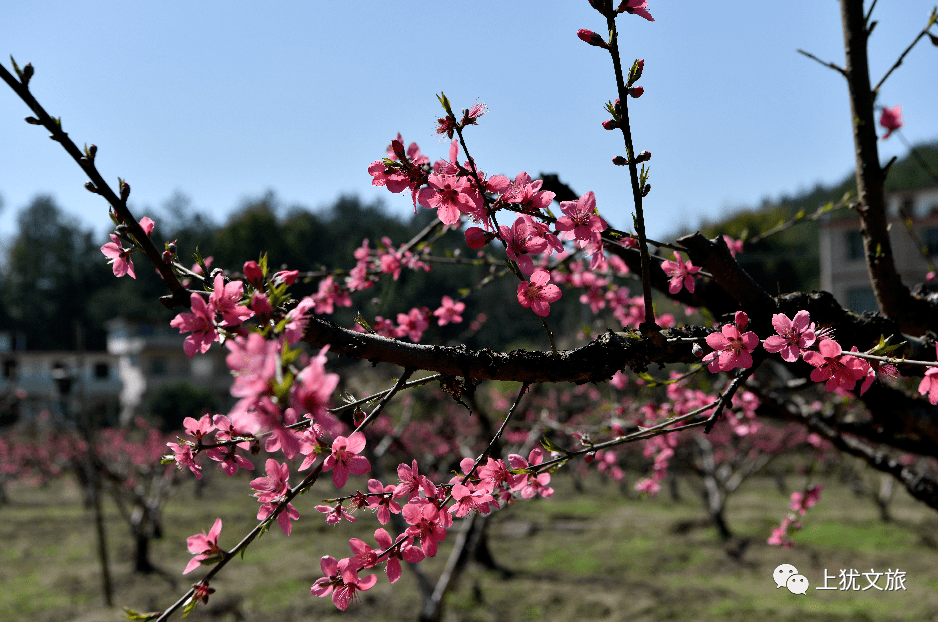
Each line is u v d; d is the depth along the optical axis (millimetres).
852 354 1438
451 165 1420
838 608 9070
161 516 16531
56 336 54562
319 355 1028
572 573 11641
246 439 1452
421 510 1536
